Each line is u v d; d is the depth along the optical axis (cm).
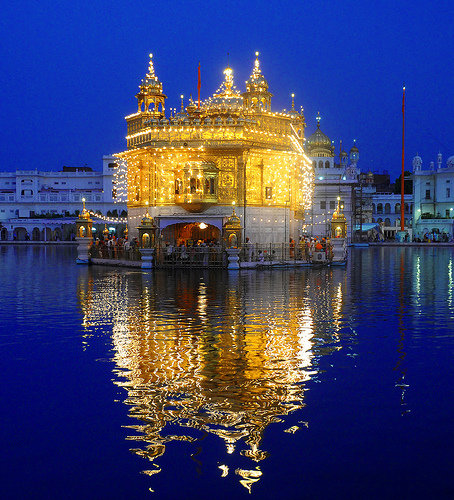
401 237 9031
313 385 945
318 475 627
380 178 14962
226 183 3834
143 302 1936
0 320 1572
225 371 1032
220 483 610
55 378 991
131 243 3928
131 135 4225
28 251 6681
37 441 720
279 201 4025
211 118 3909
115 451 689
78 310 1756
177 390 920
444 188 10612
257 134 3891
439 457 671
